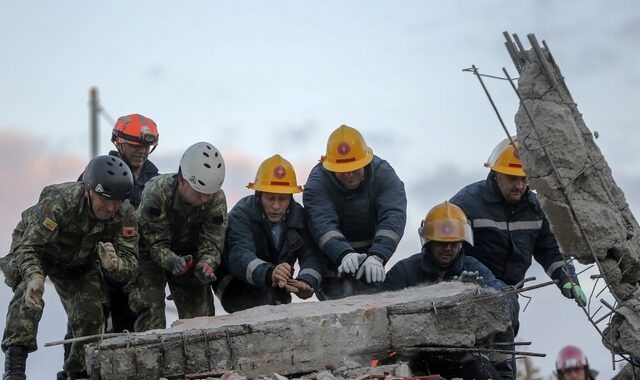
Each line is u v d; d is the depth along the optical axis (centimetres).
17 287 1034
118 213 1023
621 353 966
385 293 1040
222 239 1084
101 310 1055
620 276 989
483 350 961
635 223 1012
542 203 997
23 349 1016
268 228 1126
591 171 995
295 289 1090
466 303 964
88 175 999
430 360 989
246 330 945
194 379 928
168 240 1072
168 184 1068
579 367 822
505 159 1166
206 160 1055
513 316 1075
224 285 1159
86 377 1066
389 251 1106
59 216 1000
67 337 1126
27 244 999
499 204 1178
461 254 1115
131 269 1017
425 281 1118
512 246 1177
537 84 998
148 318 1075
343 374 930
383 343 959
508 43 1014
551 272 1188
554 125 990
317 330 951
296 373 946
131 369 931
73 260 1030
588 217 985
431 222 1109
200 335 940
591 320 979
